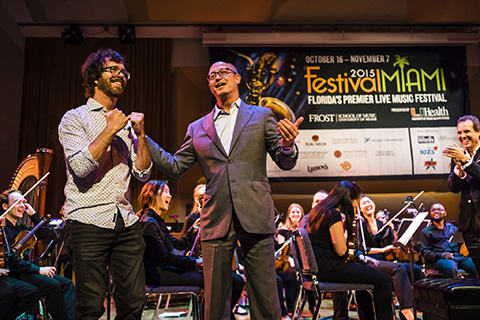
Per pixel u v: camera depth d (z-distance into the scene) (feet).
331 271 8.61
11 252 10.11
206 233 5.94
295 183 23.65
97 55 6.04
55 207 20.98
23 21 22.39
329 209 8.96
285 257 14.02
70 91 22.25
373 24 23.06
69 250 5.61
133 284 5.69
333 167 21.93
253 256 5.89
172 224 18.62
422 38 22.82
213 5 22.08
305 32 22.68
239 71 22.26
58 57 22.44
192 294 9.10
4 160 22.30
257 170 6.06
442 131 22.38
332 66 22.67
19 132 22.38
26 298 9.59
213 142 6.16
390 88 22.62
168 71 23.08
